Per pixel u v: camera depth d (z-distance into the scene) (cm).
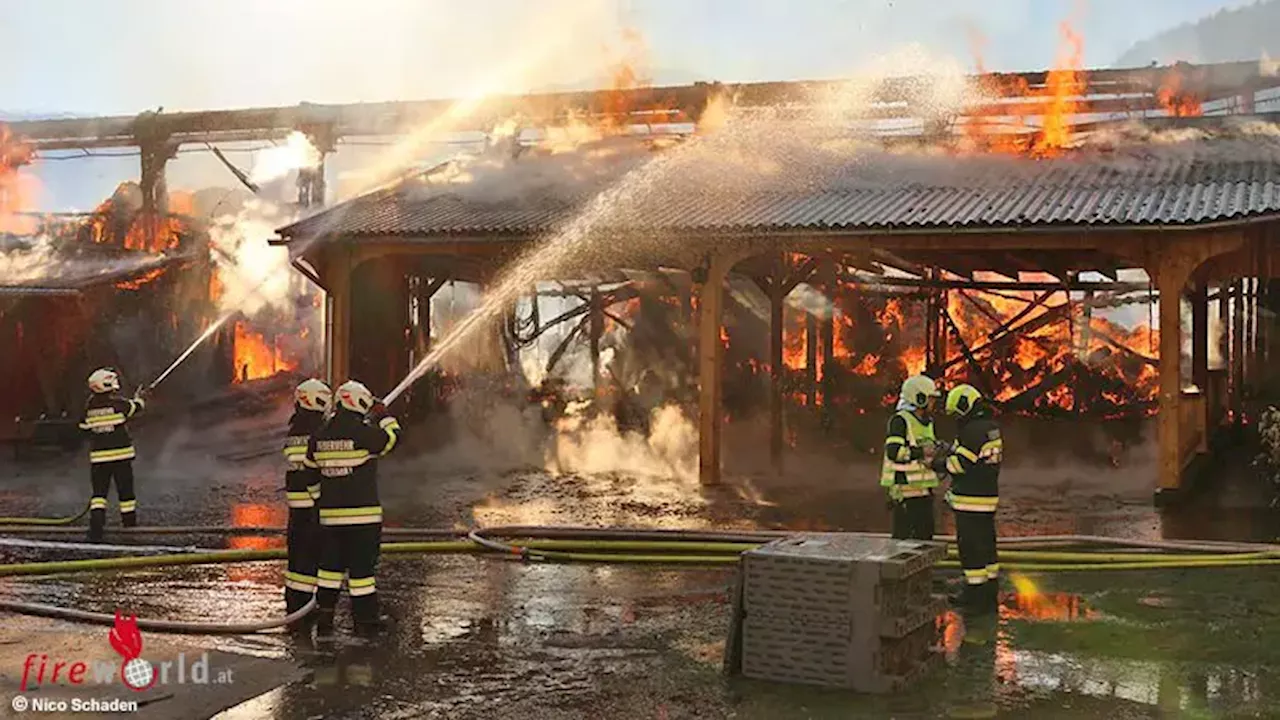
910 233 1584
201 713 607
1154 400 2302
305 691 657
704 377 1744
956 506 878
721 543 1172
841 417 2252
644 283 2466
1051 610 876
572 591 950
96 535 1245
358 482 796
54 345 2381
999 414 2278
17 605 854
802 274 2011
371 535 800
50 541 1234
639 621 838
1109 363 2414
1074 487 1720
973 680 685
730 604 896
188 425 2480
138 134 2814
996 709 629
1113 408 2288
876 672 654
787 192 1862
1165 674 699
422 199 2084
